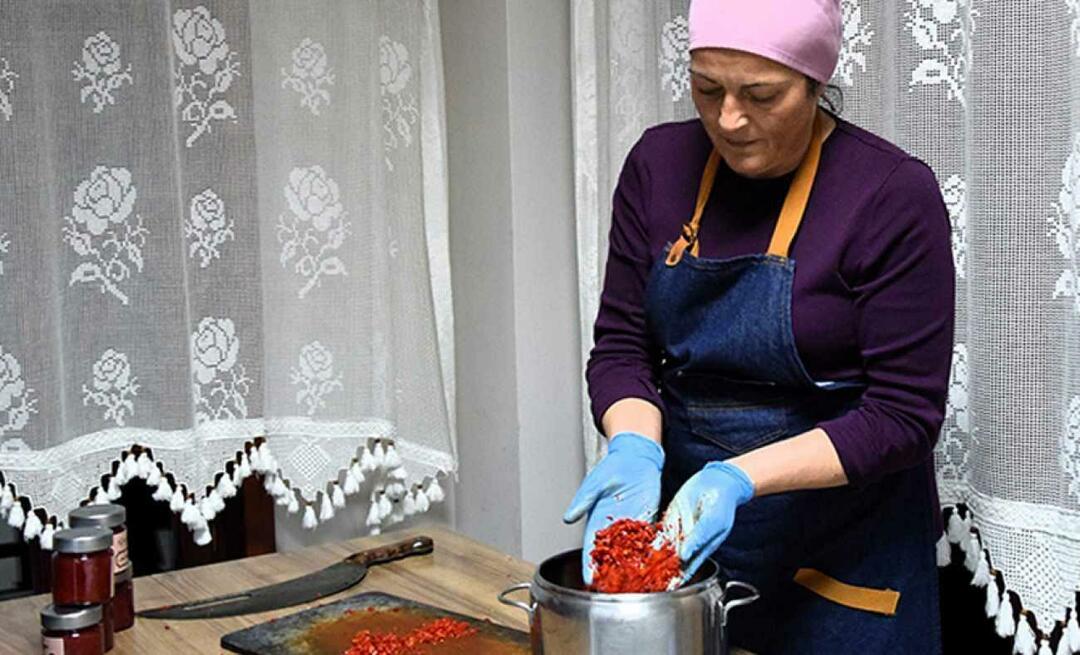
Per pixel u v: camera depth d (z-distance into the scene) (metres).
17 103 1.95
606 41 2.08
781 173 1.45
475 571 1.76
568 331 2.28
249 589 1.72
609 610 1.14
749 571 1.53
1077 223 1.48
